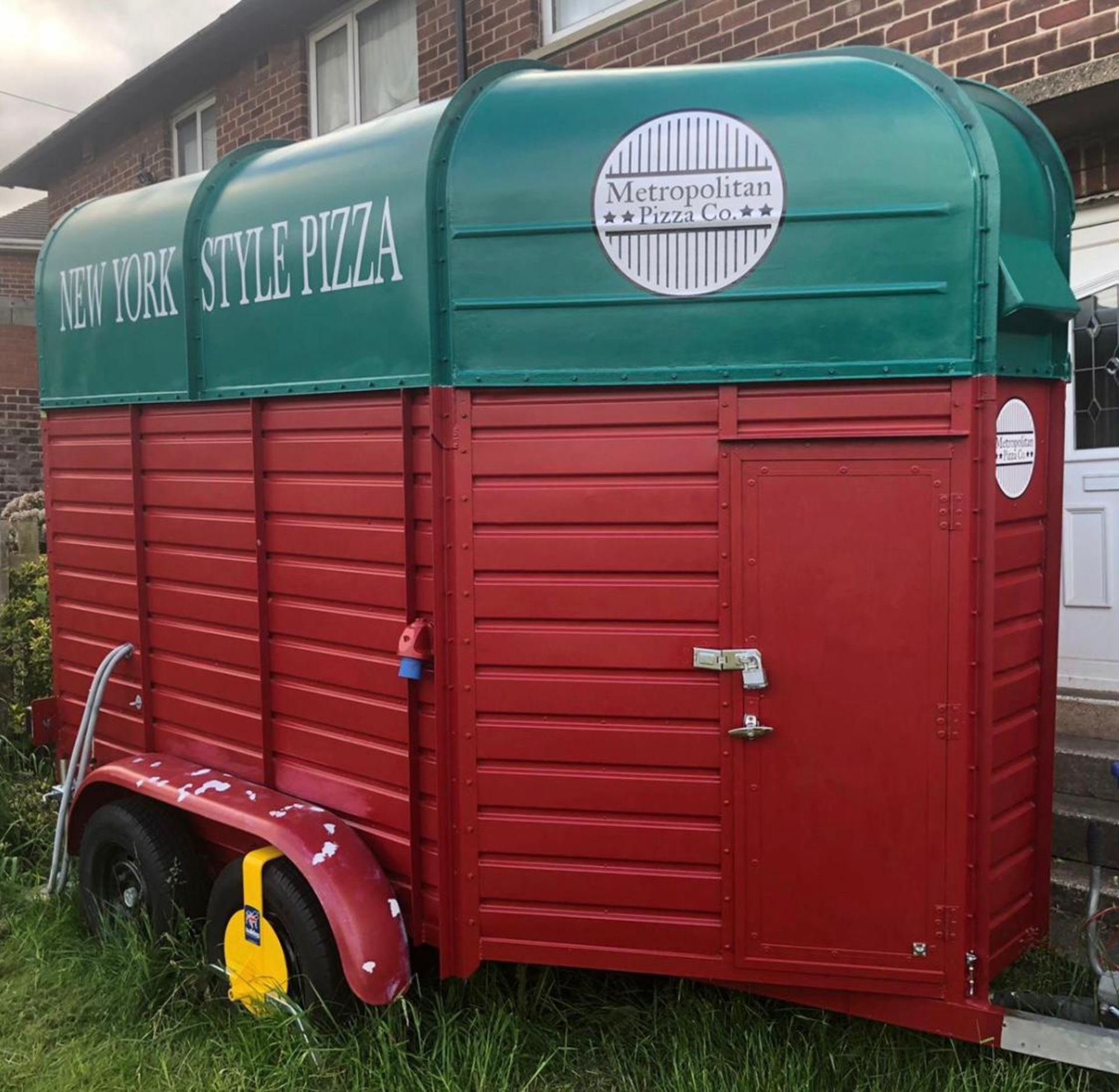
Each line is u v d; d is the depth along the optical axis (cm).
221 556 399
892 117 287
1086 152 489
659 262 299
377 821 348
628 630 308
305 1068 330
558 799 315
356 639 349
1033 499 337
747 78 300
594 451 307
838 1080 317
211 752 414
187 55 998
